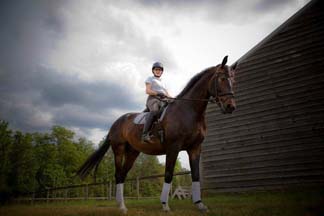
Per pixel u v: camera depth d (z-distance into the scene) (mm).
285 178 8828
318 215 4102
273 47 9844
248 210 4781
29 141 24938
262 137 9539
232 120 10359
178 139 4938
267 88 9719
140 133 5609
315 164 8352
